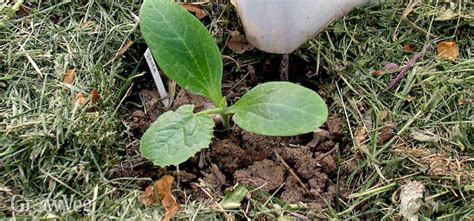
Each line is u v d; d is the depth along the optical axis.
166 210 0.36
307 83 0.44
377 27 0.45
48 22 0.44
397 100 0.41
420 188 0.36
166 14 0.37
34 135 0.37
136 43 0.43
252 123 0.35
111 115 0.39
